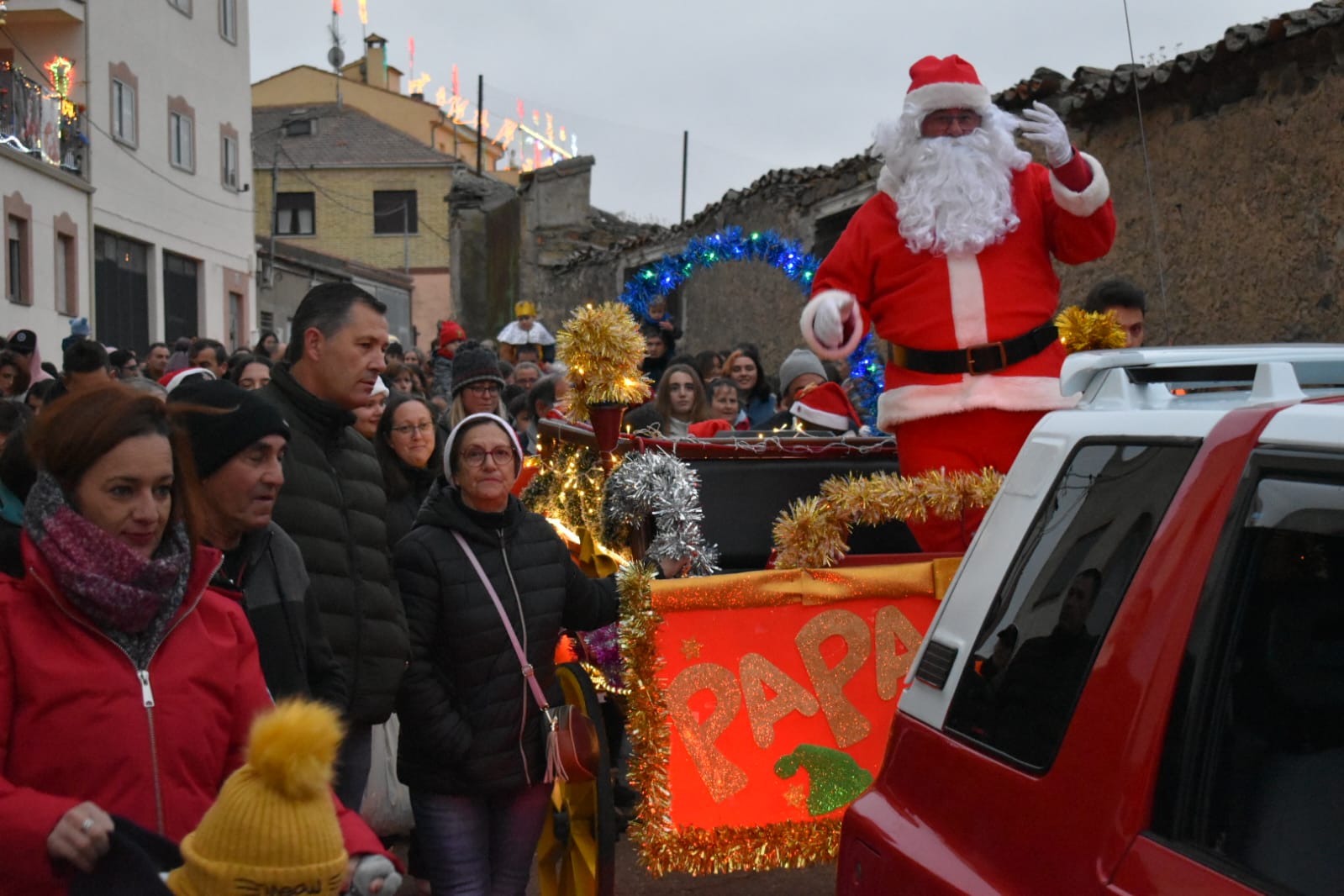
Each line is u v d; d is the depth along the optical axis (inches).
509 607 152.9
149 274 1085.8
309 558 140.9
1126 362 100.5
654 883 203.8
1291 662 72.2
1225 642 75.9
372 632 145.1
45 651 89.5
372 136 1930.4
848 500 167.2
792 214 565.9
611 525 193.6
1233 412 83.2
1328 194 291.9
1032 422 190.5
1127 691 80.5
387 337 150.6
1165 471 86.1
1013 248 192.4
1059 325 180.1
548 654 156.6
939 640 105.0
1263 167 310.2
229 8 1234.6
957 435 189.8
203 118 1180.5
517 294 941.8
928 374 190.4
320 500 143.3
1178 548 81.2
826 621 162.6
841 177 526.0
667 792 154.3
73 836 81.9
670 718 156.4
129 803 89.6
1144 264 352.5
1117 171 361.4
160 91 1093.1
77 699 89.0
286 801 76.4
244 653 101.0
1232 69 316.5
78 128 956.6
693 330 671.1
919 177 190.7
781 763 158.2
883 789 106.9
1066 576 92.0
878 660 163.6
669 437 236.8
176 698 93.0
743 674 159.3
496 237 1026.7
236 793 76.8
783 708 159.8
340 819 93.9
